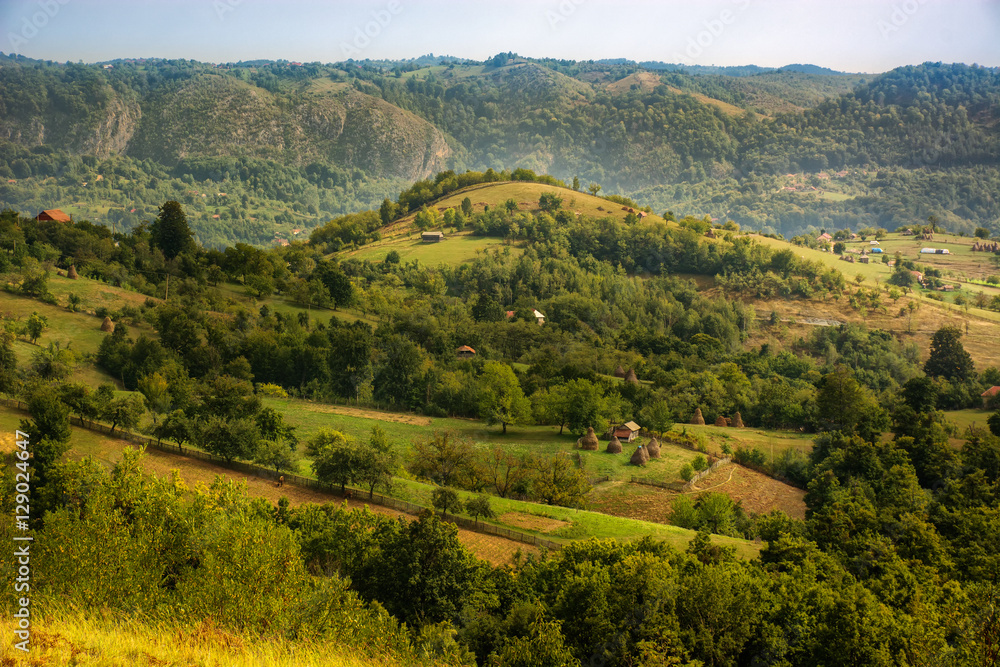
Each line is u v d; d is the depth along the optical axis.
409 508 63.75
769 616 38.09
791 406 122.56
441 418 112.06
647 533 64.56
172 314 126.12
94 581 31.19
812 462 96.44
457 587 41.06
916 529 59.00
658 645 33.88
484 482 80.69
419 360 122.88
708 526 72.38
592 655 35.19
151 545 35.44
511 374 116.38
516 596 43.03
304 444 88.62
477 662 36.38
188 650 23.77
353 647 30.61
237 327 135.88
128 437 73.69
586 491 80.69
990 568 53.72
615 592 37.38
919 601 41.34
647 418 107.00
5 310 116.56
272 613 30.56
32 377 85.56
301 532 47.12
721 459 98.25
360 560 43.56
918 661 34.34
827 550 58.09
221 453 70.69
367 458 65.50
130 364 106.38
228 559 33.09
